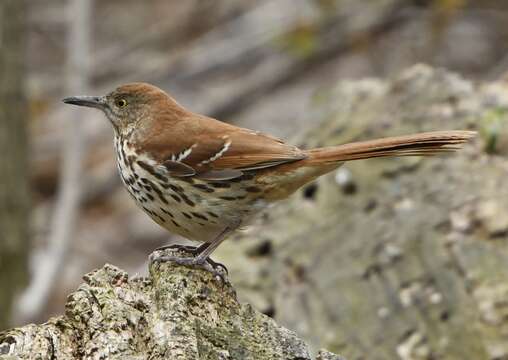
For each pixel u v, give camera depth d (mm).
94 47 22766
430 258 10391
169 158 8852
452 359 9609
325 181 11688
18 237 15039
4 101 14945
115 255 18750
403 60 19688
